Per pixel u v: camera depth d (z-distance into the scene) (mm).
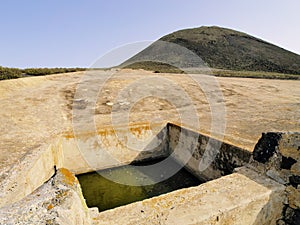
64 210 1466
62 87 11180
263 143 2869
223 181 2592
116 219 2012
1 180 2990
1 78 11734
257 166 2828
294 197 2412
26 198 1560
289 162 2500
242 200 2205
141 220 1981
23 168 3369
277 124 5969
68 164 5523
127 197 4762
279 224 2533
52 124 6293
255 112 7781
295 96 11406
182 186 5133
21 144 4656
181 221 1939
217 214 2027
